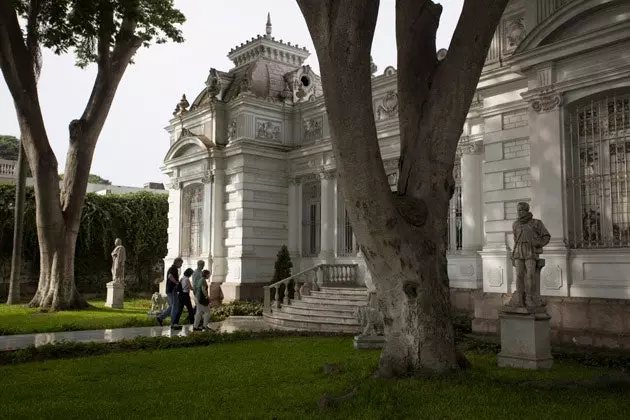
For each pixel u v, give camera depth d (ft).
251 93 82.64
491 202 50.67
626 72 40.52
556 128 44.29
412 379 28.48
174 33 79.61
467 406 24.17
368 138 28.55
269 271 82.38
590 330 40.91
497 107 50.72
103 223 109.40
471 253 57.21
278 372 33.01
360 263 71.61
